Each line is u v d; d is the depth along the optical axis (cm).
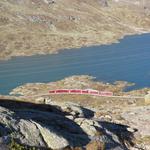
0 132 2520
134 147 3925
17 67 18300
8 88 13675
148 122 5225
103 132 3772
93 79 14300
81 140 3200
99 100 9606
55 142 2866
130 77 14262
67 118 3812
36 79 15162
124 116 5684
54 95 10988
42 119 3447
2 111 2922
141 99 8812
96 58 19562
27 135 2727
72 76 14838
